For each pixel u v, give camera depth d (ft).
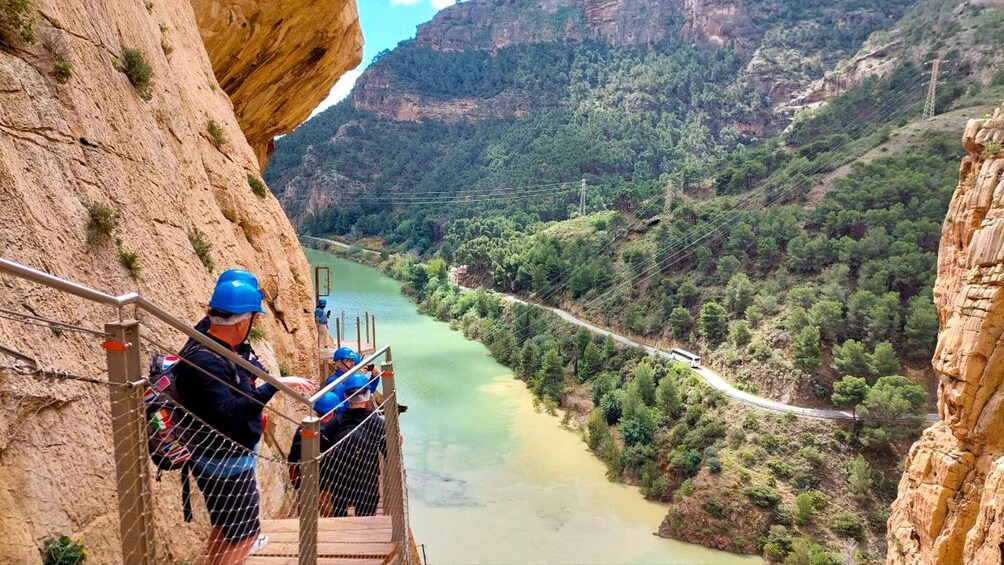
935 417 225.15
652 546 180.14
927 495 70.18
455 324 390.83
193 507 23.39
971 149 71.77
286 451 39.11
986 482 57.41
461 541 177.17
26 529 16.11
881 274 275.59
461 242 526.16
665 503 202.90
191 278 31.63
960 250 72.74
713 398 244.63
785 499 195.72
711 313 293.64
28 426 17.53
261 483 31.99
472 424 255.50
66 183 23.80
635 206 516.73
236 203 48.93
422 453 230.68
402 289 468.75
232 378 18.61
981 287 64.95
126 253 25.86
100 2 30.99
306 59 79.15
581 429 248.93
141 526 13.50
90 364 21.07
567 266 401.08
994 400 64.08
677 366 271.69
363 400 27.53
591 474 217.97
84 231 23.79
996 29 567.18
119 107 29.89
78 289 11.83
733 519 187.52
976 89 455.63
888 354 234.99
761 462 210.38
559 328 343.67
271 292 50.80
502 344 337.52
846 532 185.57
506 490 205.57
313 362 56.18
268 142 92.32
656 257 363.35
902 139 406.21
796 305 279.08
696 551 180.14
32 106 23.30
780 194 394.11
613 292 358.23
